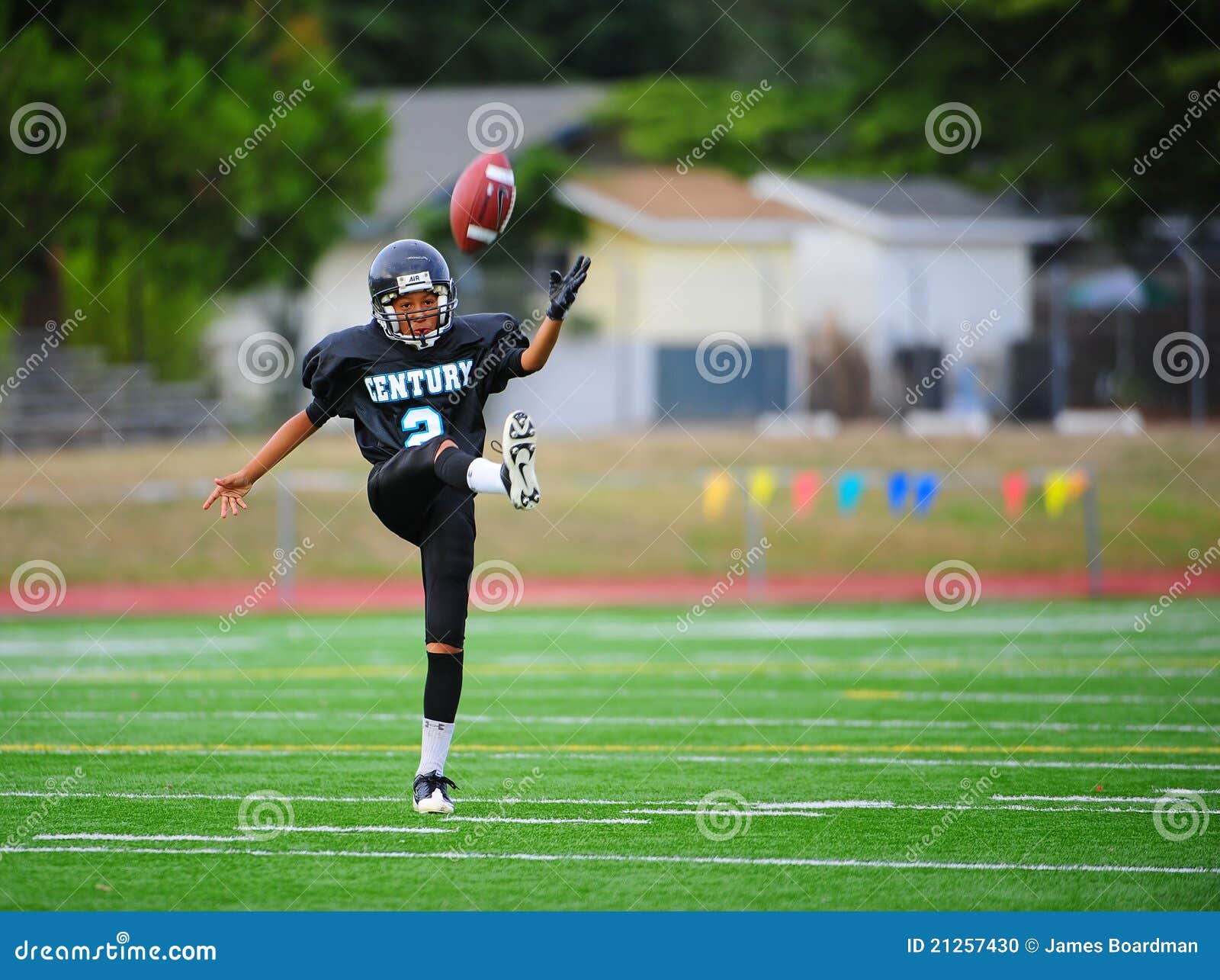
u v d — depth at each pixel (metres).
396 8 132.12
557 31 138.62
